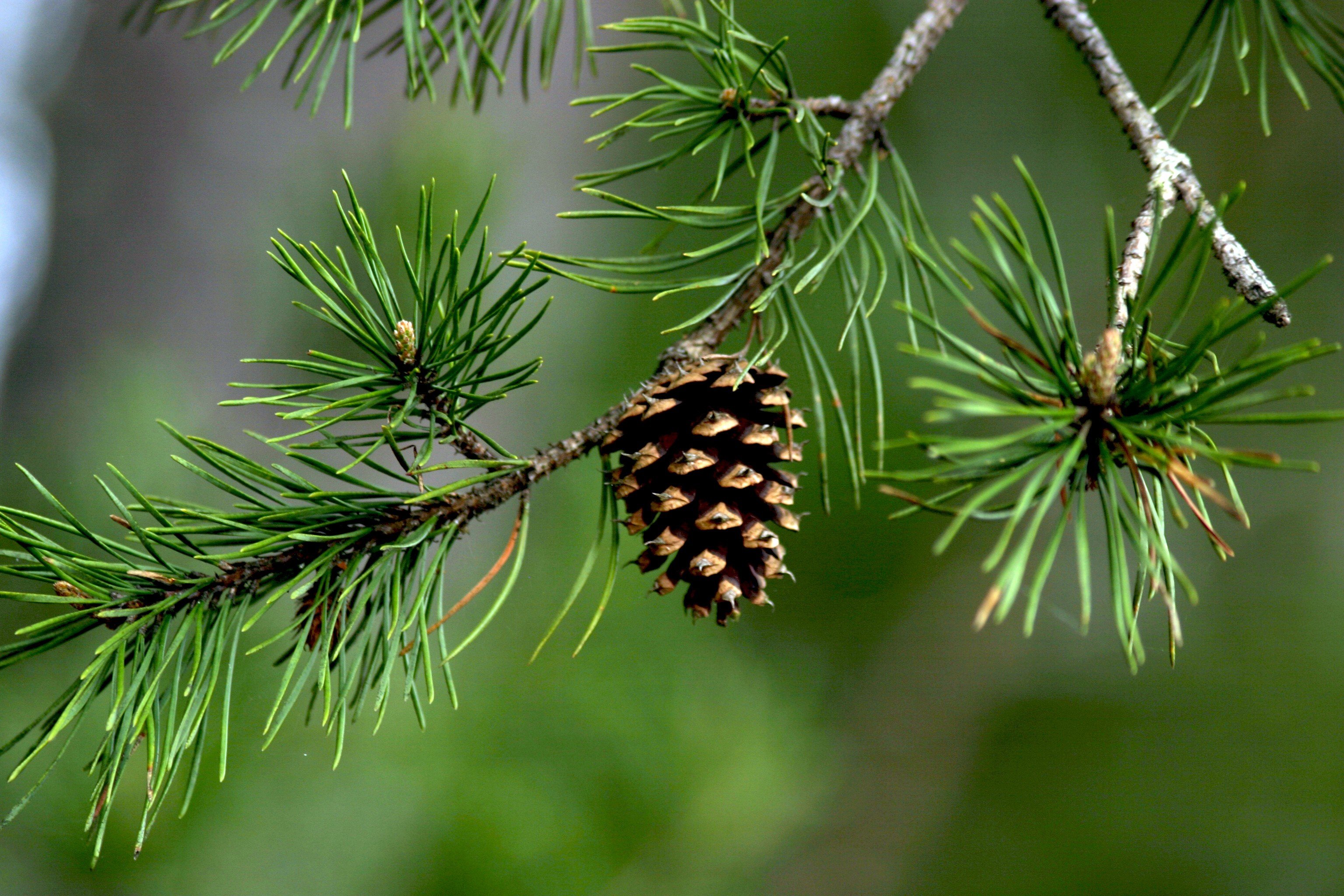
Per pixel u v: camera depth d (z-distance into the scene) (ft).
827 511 4.19
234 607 4.11
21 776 4.48
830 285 7.10
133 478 4.65
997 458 3.97
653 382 4.16
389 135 6.96
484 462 4.11
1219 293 7.29
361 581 4.12
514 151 6.75
